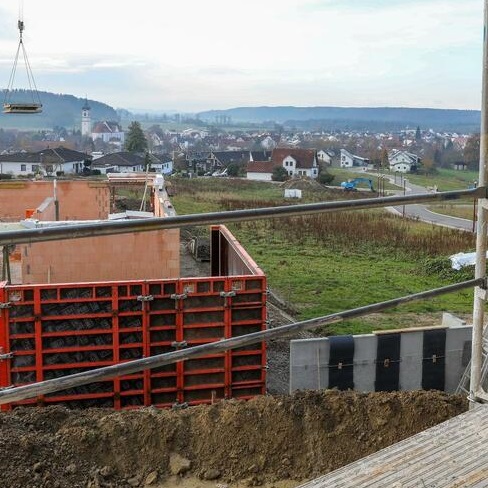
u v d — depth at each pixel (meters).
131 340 8.26
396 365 9.17
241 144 171.00
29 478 5.43
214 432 6.34
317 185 63.53
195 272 17.75
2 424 6.30
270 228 28.83
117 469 5.98
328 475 2.92
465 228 33.16
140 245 11.33
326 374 8.95
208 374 8.52
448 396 7.24
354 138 176.88
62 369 8.10
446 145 147.62
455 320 10.44
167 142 170.88
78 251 11.06
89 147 146.75
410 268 20.72
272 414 6.48
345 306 15.41
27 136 160.50
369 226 30.05
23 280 10.94
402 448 3.12
